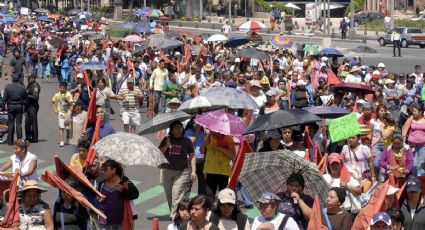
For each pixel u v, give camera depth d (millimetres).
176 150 23000
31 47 69375
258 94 32344
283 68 56594
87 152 21594
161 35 57281
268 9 152625
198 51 64625
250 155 17797
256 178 17750
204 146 23609
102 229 18984
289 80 45031
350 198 20047
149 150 19406
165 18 109750
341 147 25297
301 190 16859
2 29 102438
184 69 46156
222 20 142625
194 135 25047
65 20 114562
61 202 17719
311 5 128250
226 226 16172
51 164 32812
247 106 25938
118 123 43531
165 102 41531
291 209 16703
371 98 35625
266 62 57219
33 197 17562
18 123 36719
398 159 24906
